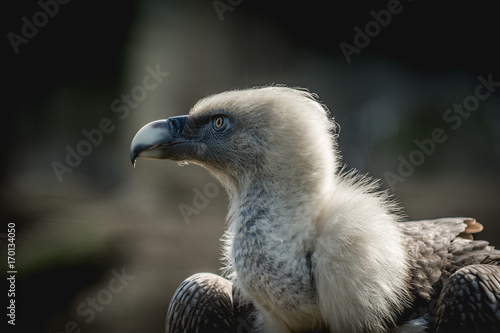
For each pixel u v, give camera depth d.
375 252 3.67
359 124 25.33
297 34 25.38
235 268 3.96
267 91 4.40
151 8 19.83
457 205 17.53
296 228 3.75
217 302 4.43
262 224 3.83
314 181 3.92
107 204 15.76
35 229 12.06
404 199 18.64
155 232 12.95
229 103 4.40
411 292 3.88
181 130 4.50
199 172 18.23
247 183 4.15
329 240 3.64
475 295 3.71
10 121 17.72
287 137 4.00
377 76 26.22
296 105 4.14
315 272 3.64
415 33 26.36
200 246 12.00
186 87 21.08
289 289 3.69
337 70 25.98
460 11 25.75
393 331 3.77
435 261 4.14
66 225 12.62
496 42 25.95
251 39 23.61
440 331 3.71
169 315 4.60
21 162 17.91
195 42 21.30
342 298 3.58
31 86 18.47
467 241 4.51
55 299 9.23
